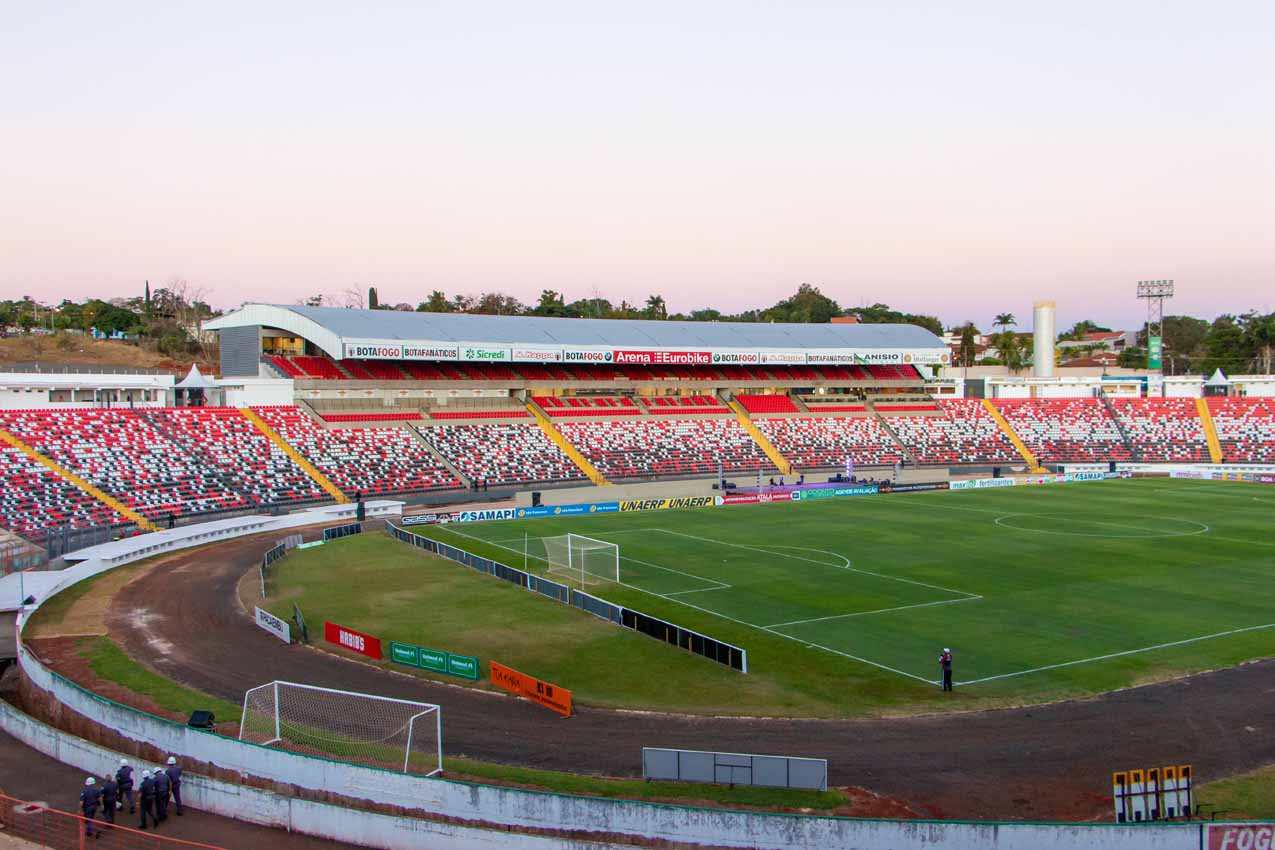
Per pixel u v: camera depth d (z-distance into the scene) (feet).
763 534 253.85
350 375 363.97
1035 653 141.28
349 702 116.47
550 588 182.19
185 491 276.21
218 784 92.48
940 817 87.51
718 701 121.80
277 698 113.39
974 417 443.73
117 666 136.56
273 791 94.84
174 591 187.83
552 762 101.45
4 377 291.38
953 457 412.98
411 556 226.38
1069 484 362.94
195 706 119.03
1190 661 136.15
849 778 96.73
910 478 391.45
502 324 398.83
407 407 370.94
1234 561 208.03
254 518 270.46
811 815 80.33
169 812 92.73
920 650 143.74
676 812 81.82
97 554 212.43
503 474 345.72
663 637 150.00
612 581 195.00
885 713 116.57
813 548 230.89
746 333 442.50
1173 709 116.47
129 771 93.25
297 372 355.77
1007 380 491.31
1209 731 109.09
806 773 92.99
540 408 396.57
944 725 112.16
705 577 198.18
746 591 184.65
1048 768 99.14
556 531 263.90
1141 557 213.66
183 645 148.77
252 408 333.83
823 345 438.81
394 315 379.14
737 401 436.35
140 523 250.57
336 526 267.59
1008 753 103.24
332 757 100.32
